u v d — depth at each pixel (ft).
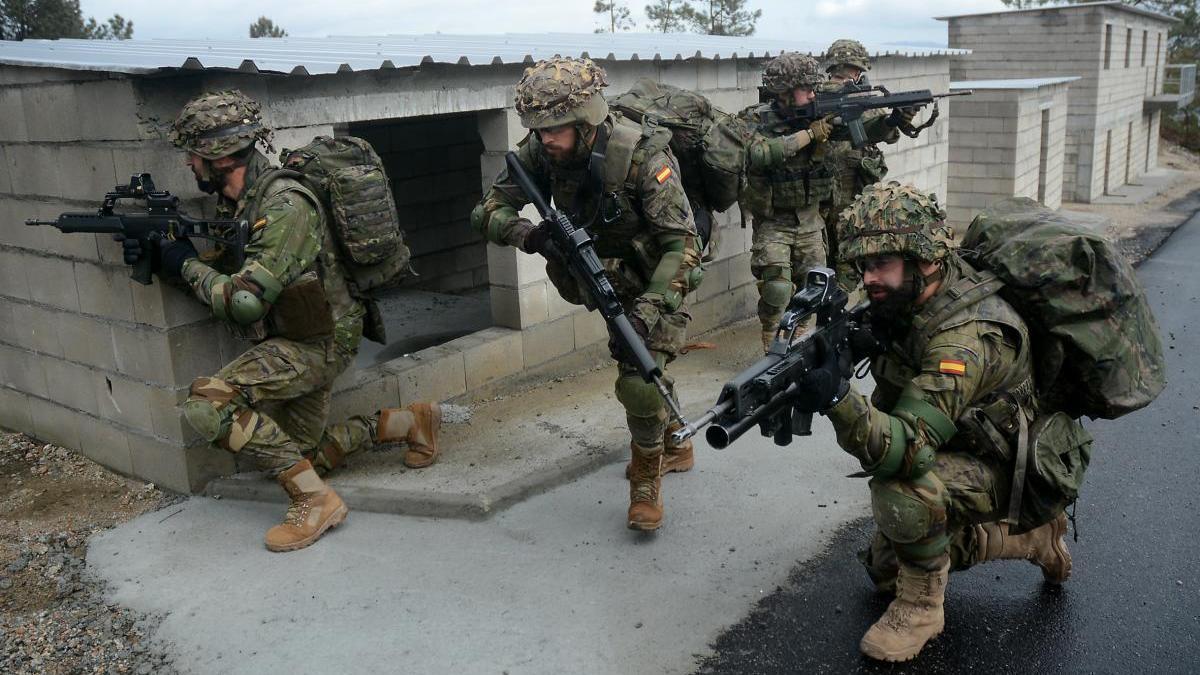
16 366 18.16
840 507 14.79
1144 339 10.37
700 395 19.86
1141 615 12.00
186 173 14.44
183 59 14.66
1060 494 10.43
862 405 9.61
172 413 15.33
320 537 14.10
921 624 10.91
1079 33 68.28
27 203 16.52
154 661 11.43
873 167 21.12
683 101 17.71
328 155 14.02
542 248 12.61
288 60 15.71
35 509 15.66
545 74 11.98
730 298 26.08
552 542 13.85
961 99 45.29
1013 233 10.59
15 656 11.55
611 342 12.48
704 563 13.25
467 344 19.76
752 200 20.83
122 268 15.24
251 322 12.94
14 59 15.07
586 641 11.51
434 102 17.85
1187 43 131.23
